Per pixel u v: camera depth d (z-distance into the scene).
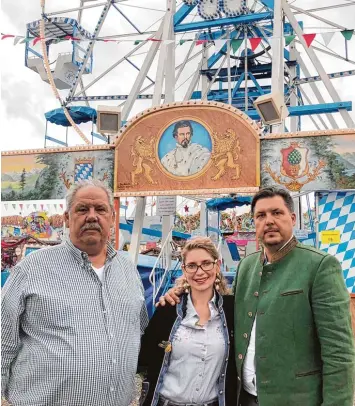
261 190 3.23
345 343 2.83
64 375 2.81
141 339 3.41
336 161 8.85
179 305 3.36
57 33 18.64
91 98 17.58
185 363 3.19
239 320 3.25
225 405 3.16
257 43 10.88
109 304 3.06
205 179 9.57
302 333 2.96
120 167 10.09
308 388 2.90
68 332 2.88
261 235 3.17
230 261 16.91
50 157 10.65
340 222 8.97
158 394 3.22
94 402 2.86
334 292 2.92
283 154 9.16
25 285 2.94
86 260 3.07
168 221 13.34
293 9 15.12
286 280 3.06
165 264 12.68
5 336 2.91
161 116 9.91
